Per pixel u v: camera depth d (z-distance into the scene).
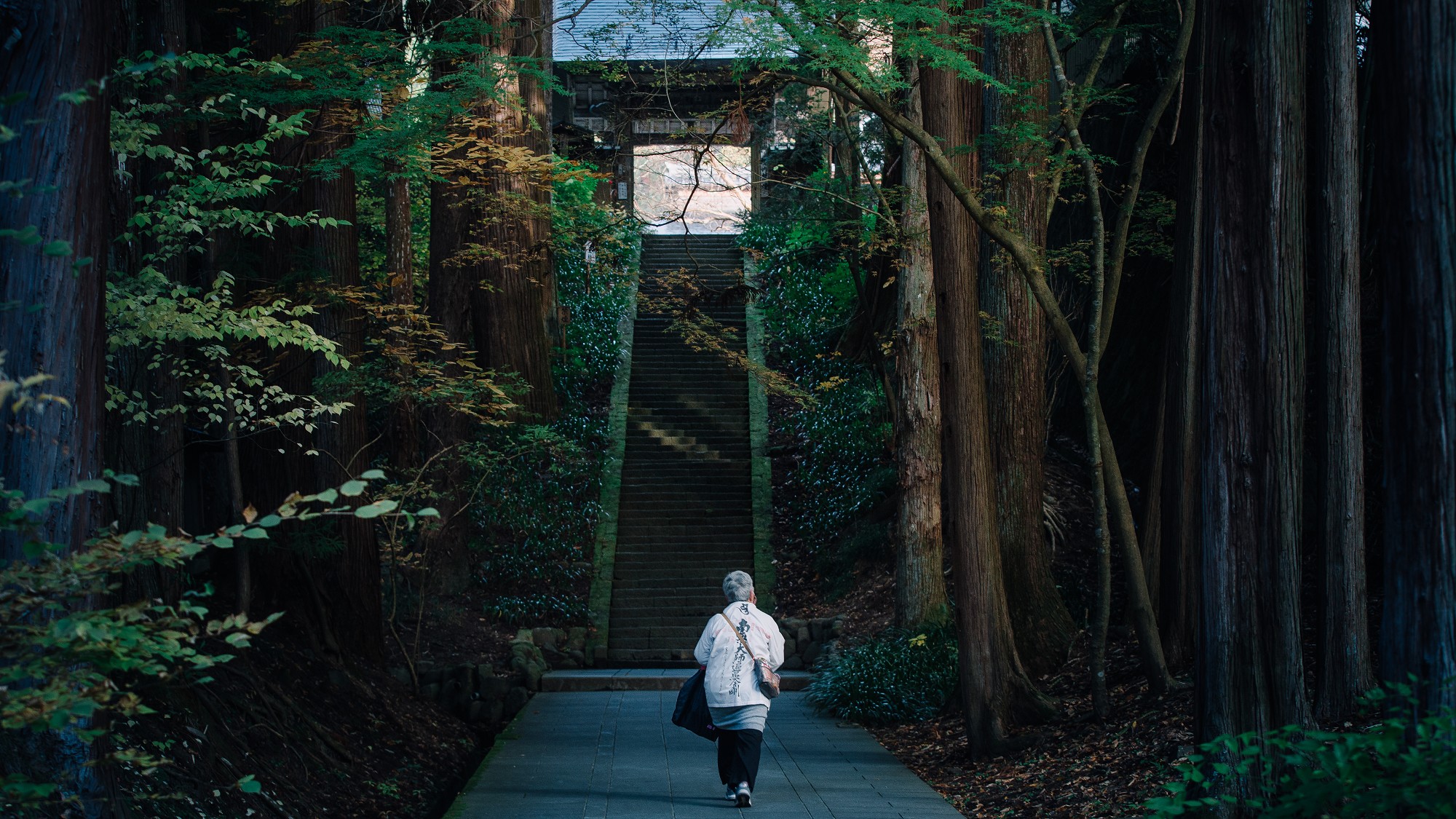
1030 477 10.47
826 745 9.26
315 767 7.87
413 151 8.30
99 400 4.09
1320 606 5.86
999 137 8.33
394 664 12.78
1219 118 5.18
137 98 6.70
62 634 2.24
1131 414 14.59
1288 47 5.02
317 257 10.27
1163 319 14.56
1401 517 3.87
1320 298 5.90
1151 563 9.86
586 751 8.84
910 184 12.52
